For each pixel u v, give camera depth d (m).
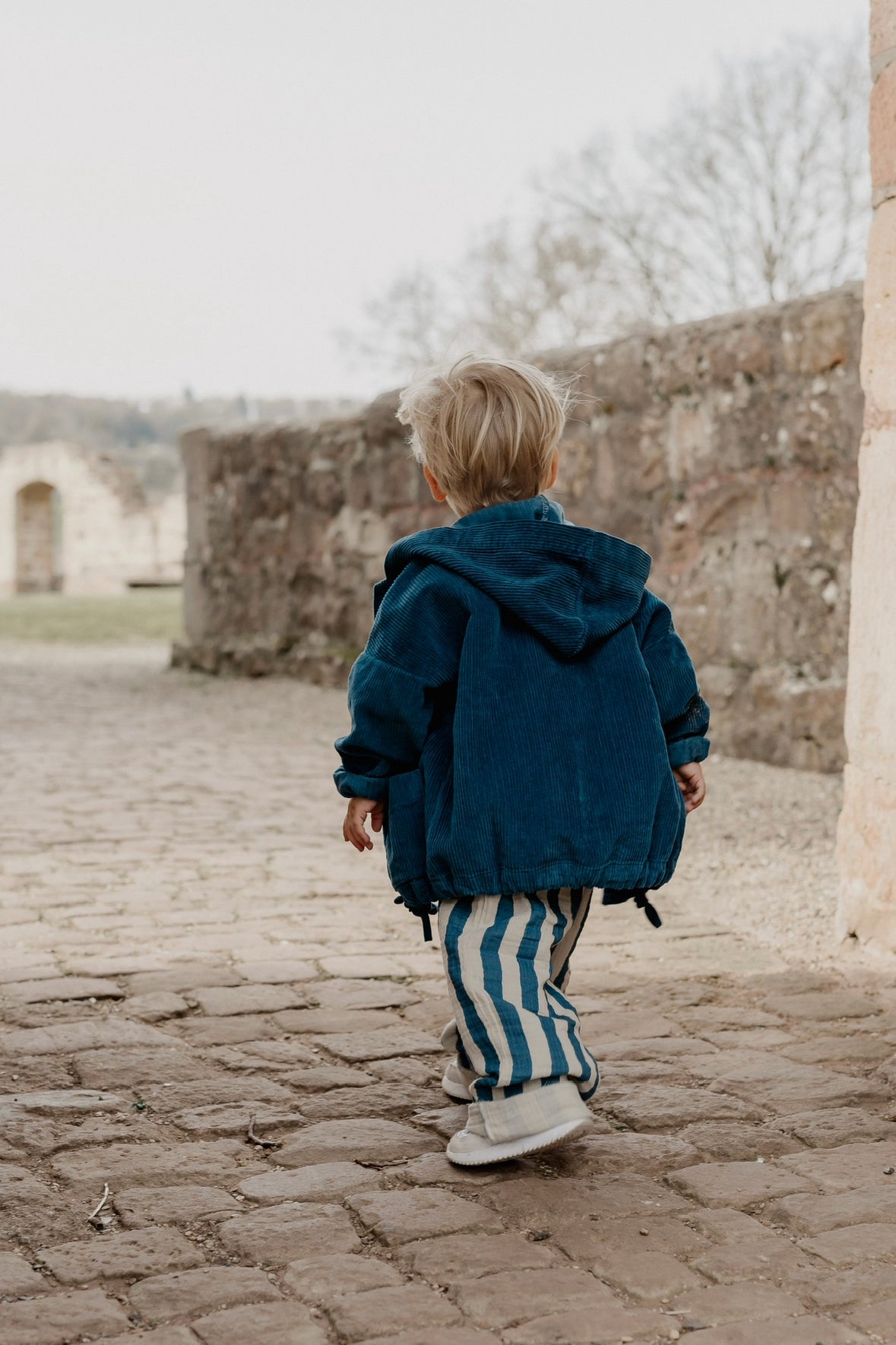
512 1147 1.97
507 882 1.95
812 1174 2.07
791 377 6.21
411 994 3.07
